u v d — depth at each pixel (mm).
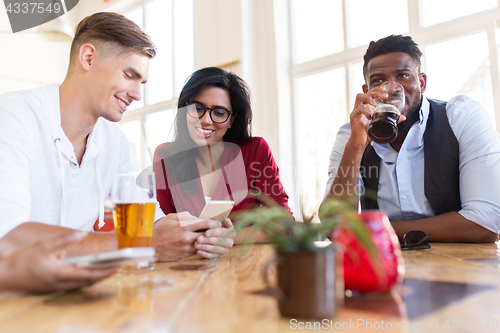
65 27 3674
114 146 1401
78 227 1271
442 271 684
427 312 442
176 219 995
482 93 2650
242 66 3801
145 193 741
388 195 1559
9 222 754
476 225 1187
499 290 535
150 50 1191
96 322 425
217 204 1030
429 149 1454
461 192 1371
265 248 1134
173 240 920
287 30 3918
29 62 5516
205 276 698
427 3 2957
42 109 1113
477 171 1316
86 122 1217
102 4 5648
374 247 465
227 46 3938
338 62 3545
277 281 444
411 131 1470
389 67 1437
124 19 1155
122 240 728
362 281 507
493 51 2592
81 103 1176
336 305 422
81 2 5961
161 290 582
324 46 3688
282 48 3855
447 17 2855
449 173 1426
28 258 533
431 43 2906
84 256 553
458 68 2764
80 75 1151
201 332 384
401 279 553
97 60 1131
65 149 1165
